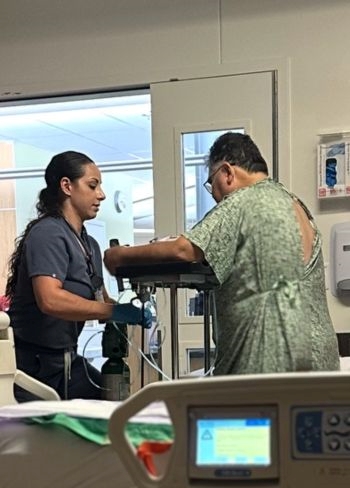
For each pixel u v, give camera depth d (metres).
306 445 0.96
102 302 2.05
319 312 1.56
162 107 2.96
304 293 1.52
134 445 1.07
